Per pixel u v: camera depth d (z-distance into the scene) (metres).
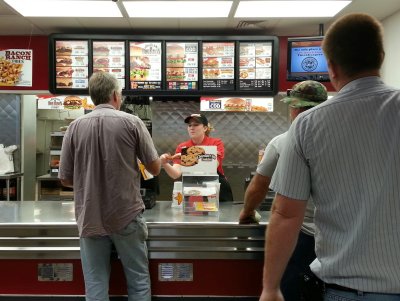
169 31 4.48
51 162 5.04
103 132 2.02
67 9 3.71
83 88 4.14
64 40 4.12
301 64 3.86
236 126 4.95
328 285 1.17
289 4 3.53
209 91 4.15
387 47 4.04
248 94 4.17
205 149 2.57
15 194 5.00
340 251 1.11
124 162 2.03
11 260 2.44
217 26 4.27
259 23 4.16
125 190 2.04
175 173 2.57
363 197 1.08
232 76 4.15
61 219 2.47
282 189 1.22
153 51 4.12
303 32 4.52
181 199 2.76
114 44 4.12
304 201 1.22
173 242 2.37
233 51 4.14
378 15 3.95
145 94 4.15
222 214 2.62
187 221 2.39
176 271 2.43
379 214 1.06
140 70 4.13
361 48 1.12
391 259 1.05
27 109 5.16
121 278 2.40
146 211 2.68
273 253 1.24
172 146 4.93
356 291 1.08
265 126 4.93
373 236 1.06
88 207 2.01
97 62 4.13
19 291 2.45
